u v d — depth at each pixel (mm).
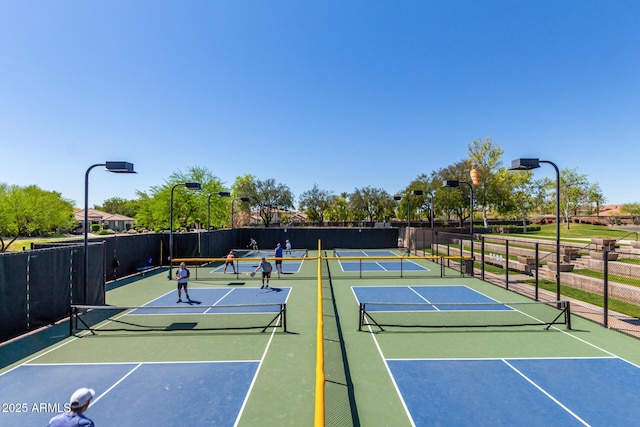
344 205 80438
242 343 9359
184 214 40688
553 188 58562
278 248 20703
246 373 7582
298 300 14352
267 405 6293
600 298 14812
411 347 9133
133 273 21188
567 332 10289
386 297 14930
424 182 52250
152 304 13828
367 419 5910
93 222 78312
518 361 8242
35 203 35469
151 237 23422
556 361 8242
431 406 6324
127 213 107562
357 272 22281
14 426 5707
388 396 6672
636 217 66250
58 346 9172
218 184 43625
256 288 16938
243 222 70125
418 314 12250
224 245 32281
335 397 6617
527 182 53219
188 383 7133
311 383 7137
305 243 40031
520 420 5895
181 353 8680
